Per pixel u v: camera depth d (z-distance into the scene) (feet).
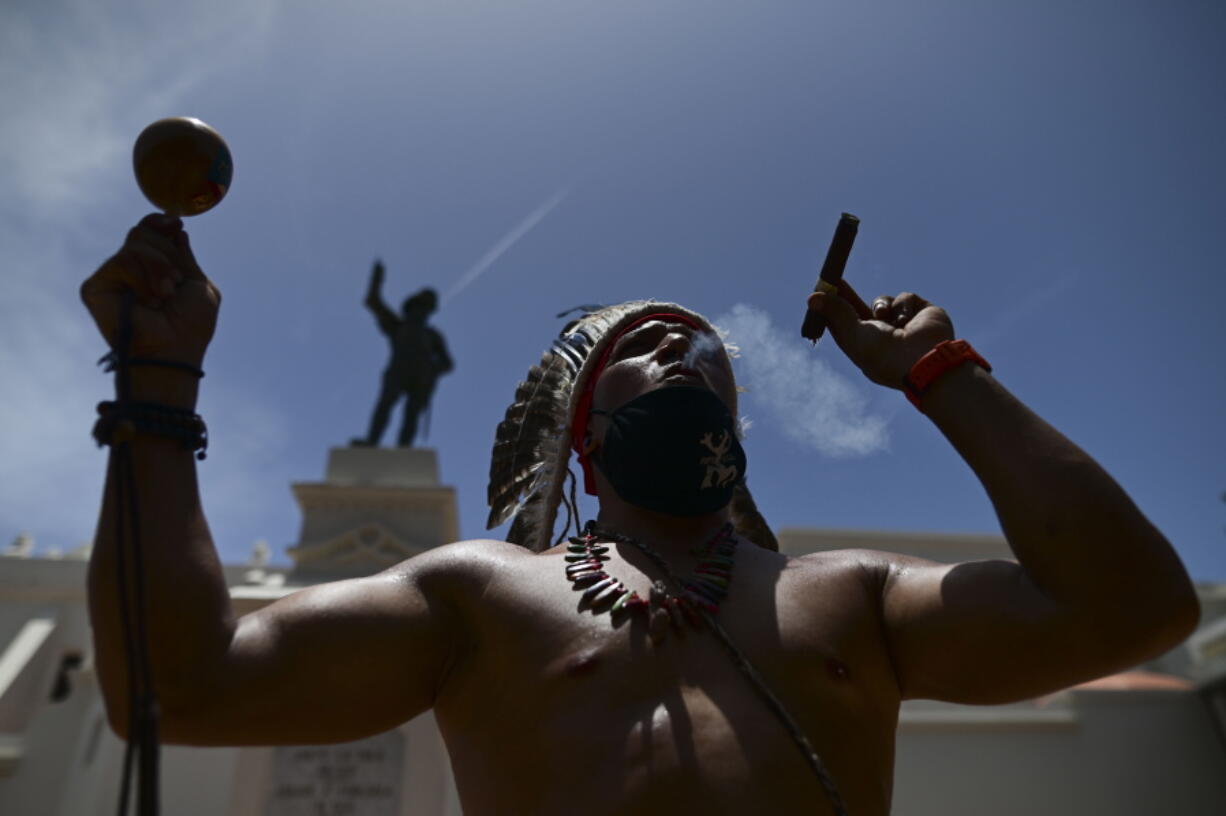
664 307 7.11
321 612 4.83
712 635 4.80
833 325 5.65
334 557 37.52
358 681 4.78
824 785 4.25
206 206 4.98
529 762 4.45
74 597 57.21
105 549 4.19
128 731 3.80
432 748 31.45
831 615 5.05
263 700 4.47
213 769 34.78
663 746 4.23
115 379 4.49
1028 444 4.65
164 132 4.77
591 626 4.82
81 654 55.72
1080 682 4.64
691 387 5.77
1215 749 44.01
